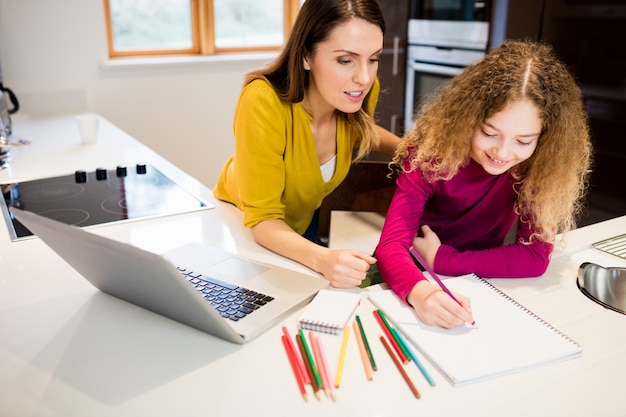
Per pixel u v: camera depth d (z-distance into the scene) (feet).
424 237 3.85
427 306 3.02
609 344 2.89
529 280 3.58
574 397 2.49
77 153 6.52
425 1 9.39
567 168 3.56
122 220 4.45
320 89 3.84
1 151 6.40
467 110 3.45
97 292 3.39
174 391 2.52
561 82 3.40
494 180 3.92
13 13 8.52
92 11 9.04
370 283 3.90
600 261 3.83
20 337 2.92
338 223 5.76
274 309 3.10
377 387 2.54
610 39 7.29
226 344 2.87
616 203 7.77
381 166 5.21
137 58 10.17
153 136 10.08
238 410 2.40
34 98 8.96
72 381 2.59
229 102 10.53
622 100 7.34
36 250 3.95
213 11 10.57
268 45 11.54
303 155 4.24
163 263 2.38
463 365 2.65
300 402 2.44
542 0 7.82
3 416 2.37
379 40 3.65
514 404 2.44
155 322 3.07
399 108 10.30
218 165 10.83
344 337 2.89
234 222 4.47
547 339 2.87
